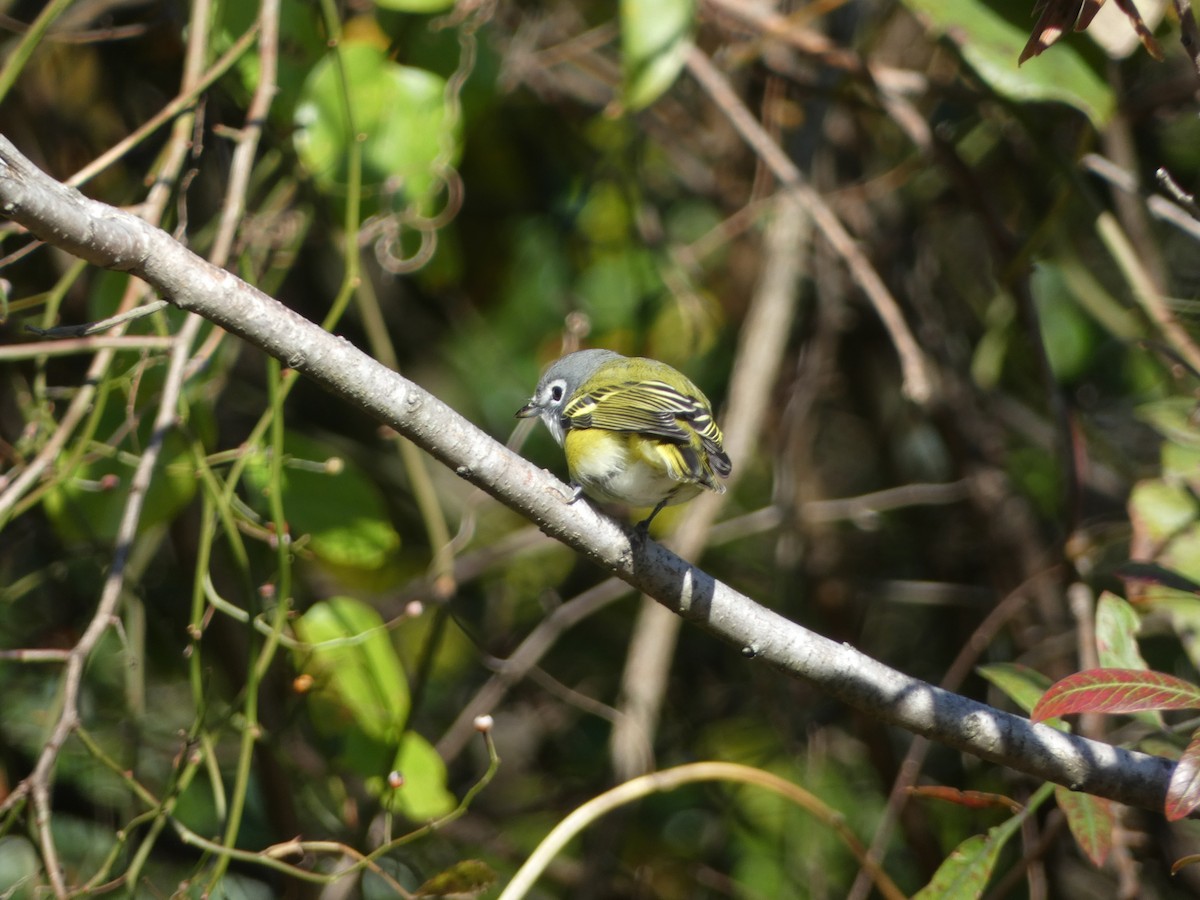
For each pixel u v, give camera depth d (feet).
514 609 45.29
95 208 16.28
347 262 25.48
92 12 35.29
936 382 40.57
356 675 26.55
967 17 28.19
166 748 36.11
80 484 25.91
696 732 43.11
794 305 38.32
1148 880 35.35
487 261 43.62
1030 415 43.06
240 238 27.73
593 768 43.37
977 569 42.86
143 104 37.68
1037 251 34.99
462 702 43.60
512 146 42.80
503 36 39.17
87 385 24.41
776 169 34.42
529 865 25.20
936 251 44.47
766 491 46.42
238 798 22.94
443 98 29.63
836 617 41.57
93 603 35.73
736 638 20.02
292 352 17.47
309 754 35.60
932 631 44.11
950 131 39.68
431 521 30.63
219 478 26.63
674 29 29.07
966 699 20.34
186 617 36.76
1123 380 41.86
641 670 35.32
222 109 31.58
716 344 45.91
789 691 40.81
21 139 35.47
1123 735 31.01
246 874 37.47
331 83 28.60
